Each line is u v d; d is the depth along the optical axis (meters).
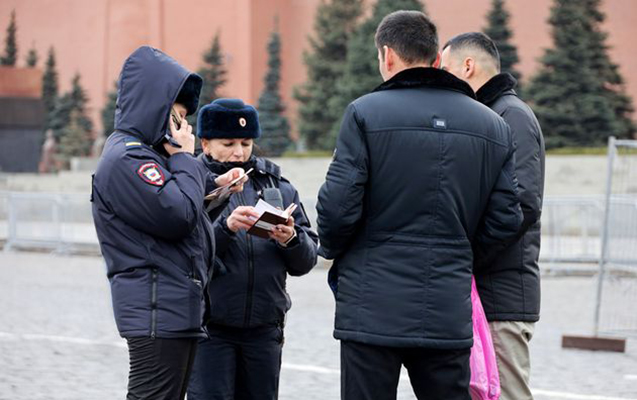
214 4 58.00
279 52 48.41
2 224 24.70
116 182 4.64
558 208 19.19
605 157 28.41
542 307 14.03
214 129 5.66
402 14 4.99
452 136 4.76
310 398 8.04
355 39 39.41
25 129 48.91
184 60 58.66
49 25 63.59
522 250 5.55
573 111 32.75
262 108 45.72
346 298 4.78
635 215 12.45
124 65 4.80
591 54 33.47
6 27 65.19
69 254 23.06
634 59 44.69
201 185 4.76
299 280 17.55
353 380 4.77
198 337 4.77
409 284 4.69
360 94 38.38
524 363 5.62
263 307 5.55
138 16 59.81
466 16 50.78
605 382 8.81
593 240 19.16
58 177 41.50
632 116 41.41
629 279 13.25
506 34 36.53
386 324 4.68
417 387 4.91
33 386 8.39
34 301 14.20
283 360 9.69
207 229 4.91
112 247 4.74
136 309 4.66
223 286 5.49
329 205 4.71
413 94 4.82
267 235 5.34
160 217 4.60
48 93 61.84
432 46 4.96
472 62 5.71
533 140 5.43
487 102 5.63
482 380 5.18
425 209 4.72
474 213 4.87
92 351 10.09
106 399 7.95
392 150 4.71
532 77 33.62
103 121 53.50
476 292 5.30
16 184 41.91
